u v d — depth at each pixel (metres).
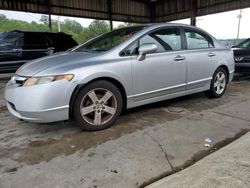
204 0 16.05
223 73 4.67
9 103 3.05
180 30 3.96
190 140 2.81
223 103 4.31
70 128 3.25
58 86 2.74
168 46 3.73
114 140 2.85
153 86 3.52
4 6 12.03
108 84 3.10
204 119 3.49
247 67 6.11
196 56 4.05
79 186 2.01
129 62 3.22
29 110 2.71
